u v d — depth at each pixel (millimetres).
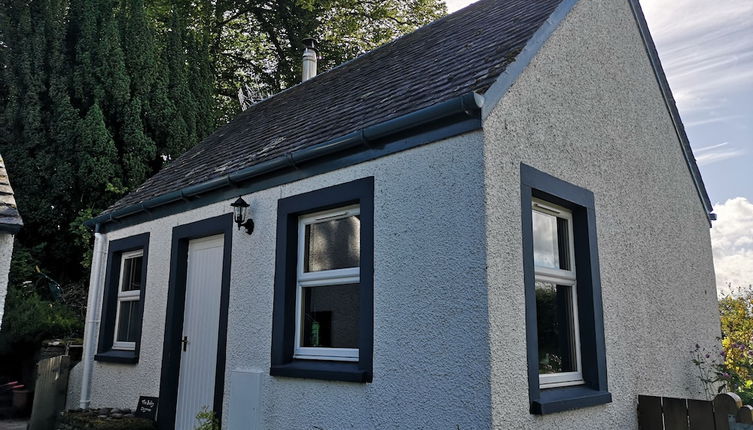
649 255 5762
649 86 6551
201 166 7539
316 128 5734
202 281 6461
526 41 4535
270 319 5242
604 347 4680
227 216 6059
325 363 4719
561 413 4027
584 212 4848
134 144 11812
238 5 19594
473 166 3842
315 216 5172
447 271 3861
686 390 5887
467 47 5551
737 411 4266
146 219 7453
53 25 11750
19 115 11250
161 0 17422
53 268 11664
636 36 6477
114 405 7238
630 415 4855
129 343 7500
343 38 20750
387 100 5172
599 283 4797
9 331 9305
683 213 6754
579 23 5379
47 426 7660
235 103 19594
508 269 3807
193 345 6402
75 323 9969
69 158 11266
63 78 11508
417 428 3832
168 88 13164
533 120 4391
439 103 3961
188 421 6234
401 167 4336
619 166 5551
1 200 5961
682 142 7047
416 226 4129
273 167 5348
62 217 11344
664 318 5785
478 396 3525
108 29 11938
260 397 5105
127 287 7859
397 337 4090
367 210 4531
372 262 4406
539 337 4324
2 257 5789
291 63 19719
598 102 5418
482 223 3707
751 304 9742
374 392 4164
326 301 4969
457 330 3725
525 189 4125
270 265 5375
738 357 6625
